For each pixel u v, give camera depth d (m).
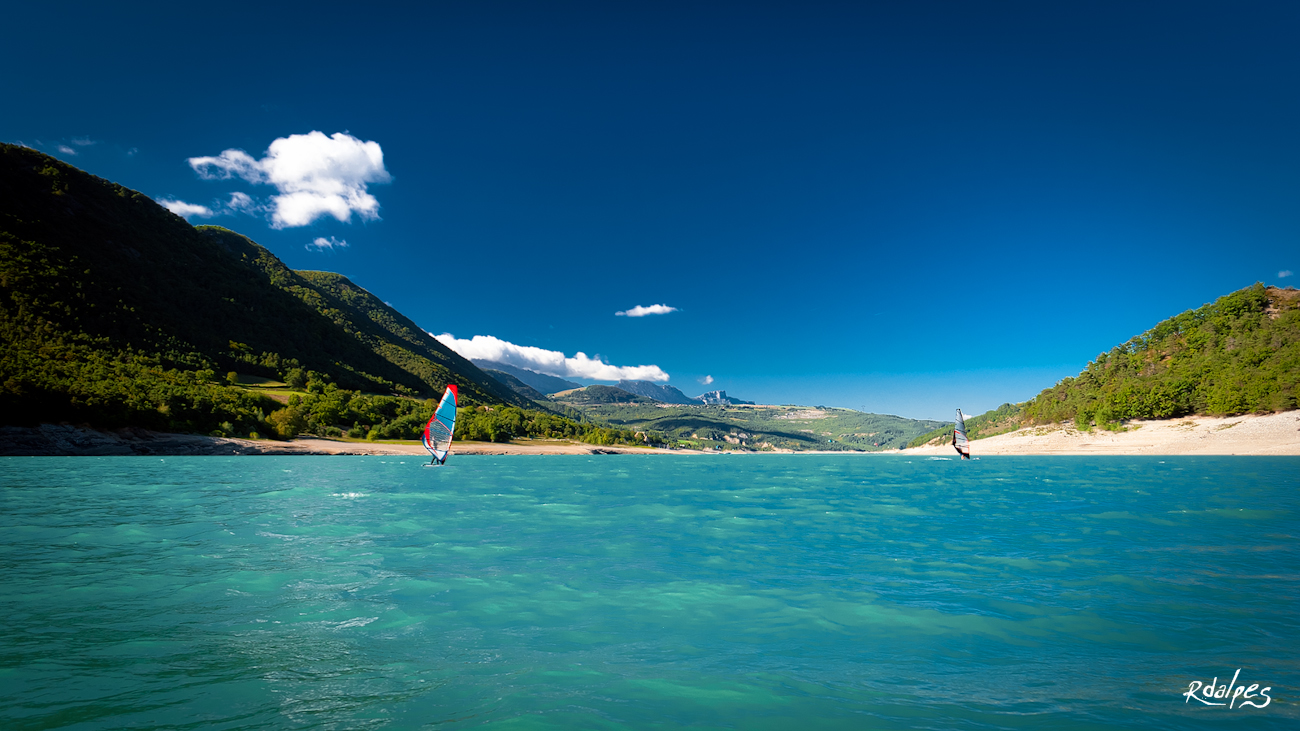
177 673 7.96
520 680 7.97
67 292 118.25
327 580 13.39
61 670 7.96
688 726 6.65
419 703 7.19
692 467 88.69
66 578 13.15
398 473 57.91
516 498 33.50
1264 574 13.88
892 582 13.54
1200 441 108.75
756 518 24.98
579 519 24.33
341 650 9.04
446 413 63.66
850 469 80.50
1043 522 22.97
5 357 84.00
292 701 7.16
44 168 154.50
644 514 26.27
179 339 136.12
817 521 23.94
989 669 8.46
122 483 38.03
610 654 9.03
